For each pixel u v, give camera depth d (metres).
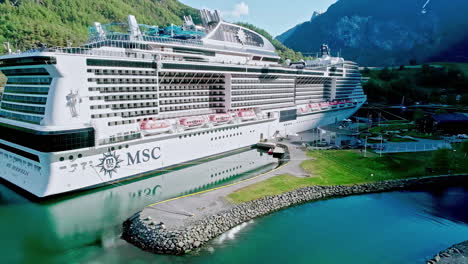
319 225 40.28
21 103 47.12
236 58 76.81
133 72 50.59
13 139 46.19
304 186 49.78
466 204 47.66
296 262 32.47
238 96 72.62
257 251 33.94
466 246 35.78
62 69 41.88
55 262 31.56
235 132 71.25
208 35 70.62
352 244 36.34
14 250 33.50
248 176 58.31
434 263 32.41
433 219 42.88
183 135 58.78
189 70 59.31
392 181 53.66
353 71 129.50
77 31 163.12
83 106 44.72
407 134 92.00
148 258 31.72
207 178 56.75
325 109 108.38
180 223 36.22
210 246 34.25
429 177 55.88
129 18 58.28
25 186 45.88
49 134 40.41
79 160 44.06
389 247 36.00
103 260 31.56
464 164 62.91
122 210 42.72
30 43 136.25
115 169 48.69
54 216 40.66
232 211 39.88
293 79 92.44
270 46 89.12
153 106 54.47
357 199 48.44
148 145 52.78
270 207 43.25
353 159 64.81
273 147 74.69
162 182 54.06
